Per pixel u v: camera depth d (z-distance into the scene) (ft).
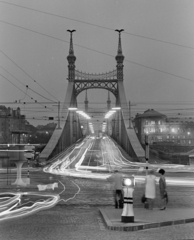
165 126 540.11
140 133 538.88
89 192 76.74
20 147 97.76
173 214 43.83
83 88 384.27
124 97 360.07
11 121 463.42
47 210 50.62
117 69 382.42
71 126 370.53
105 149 327.67
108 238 31.27
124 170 164.25
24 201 60.49
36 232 34.35
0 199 62.59
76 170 165.37
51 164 213.25
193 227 36.83
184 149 366.63
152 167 189.88
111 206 55.36
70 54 378.94
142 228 35.96
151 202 49.78
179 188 87.71
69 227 37.27
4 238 31.32
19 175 96.22
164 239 30.48
